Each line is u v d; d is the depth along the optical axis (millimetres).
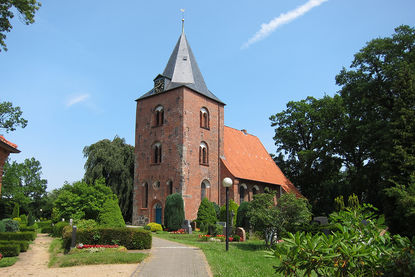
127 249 16500
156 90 36312
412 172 24203
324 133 41281
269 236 18734
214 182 35438
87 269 11516
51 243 19609
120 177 41812
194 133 34062
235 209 29938
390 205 24828
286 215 18062
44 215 75000
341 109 42438
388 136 27438
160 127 34938
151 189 34188
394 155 25906
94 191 24688
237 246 18531
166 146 33875
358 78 35719
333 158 42500
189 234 26016
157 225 29500
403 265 4844
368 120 34812
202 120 35719
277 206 18859
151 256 14375
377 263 5211
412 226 21344
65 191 25812
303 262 5465
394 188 22156
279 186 42281
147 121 36438
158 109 35875
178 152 32625
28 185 84188
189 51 38188
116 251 14914
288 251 5566
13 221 22797
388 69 31750
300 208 18016
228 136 42281
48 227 29859
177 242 20750
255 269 11805
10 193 66062
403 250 5082
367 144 34688
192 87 35438
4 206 23281
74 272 11039
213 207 31266
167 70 37344
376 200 35125
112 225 19906
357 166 41125
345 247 5289
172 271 11289
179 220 29281
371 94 34250
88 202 23984
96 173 40750
